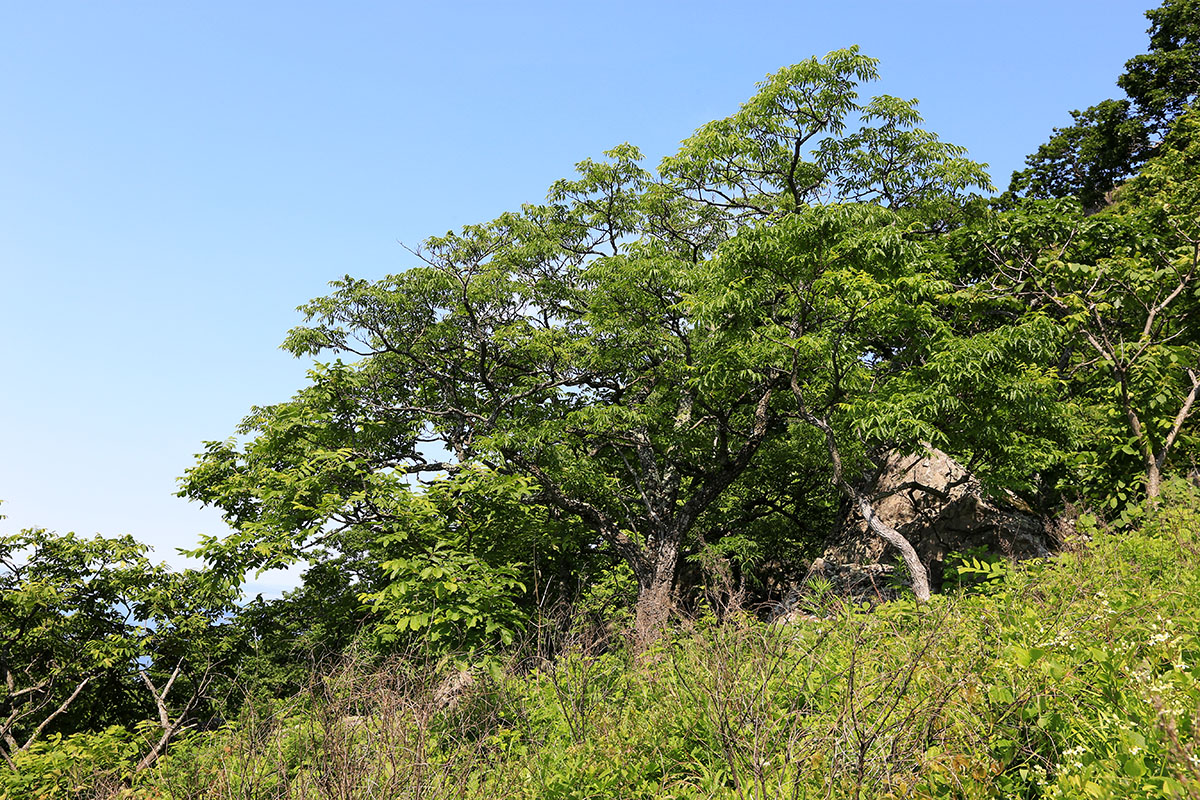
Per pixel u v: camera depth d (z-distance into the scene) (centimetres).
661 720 603
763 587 1830
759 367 1266
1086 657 429
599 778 559
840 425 1348
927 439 1088
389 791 522
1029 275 1381
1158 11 2853
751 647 604
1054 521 1275
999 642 482
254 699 693
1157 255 1354
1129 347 1255
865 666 512
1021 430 1270
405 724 592
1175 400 1265
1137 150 2875
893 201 1672
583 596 1305
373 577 1675
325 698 616
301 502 1427
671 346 1631
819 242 1198
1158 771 330
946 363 1084
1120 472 1293
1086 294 1288
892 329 1184
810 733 467
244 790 583
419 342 1861
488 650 938
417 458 1841
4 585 1828
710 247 1911
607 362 1736
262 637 1803
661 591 1538
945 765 381
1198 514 777
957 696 424
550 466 1708
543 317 1925
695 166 1761
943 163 1612
